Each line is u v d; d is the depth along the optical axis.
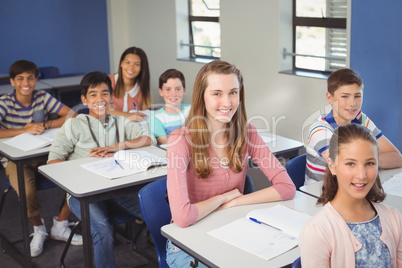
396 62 3.32
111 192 2.40
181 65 5.42
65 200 3.22
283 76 4.22
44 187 3.16
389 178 2.33
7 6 5.74
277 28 4.20
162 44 5.69
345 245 1.40
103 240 2.53
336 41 4.00
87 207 2.36
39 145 3.02
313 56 4.13
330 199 1.46
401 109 3.38
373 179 1.40
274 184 2.12
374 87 3.50
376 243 1.41
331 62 4.07
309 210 1.98
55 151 2.88
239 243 1.70
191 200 2.05
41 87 5.24
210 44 5.28
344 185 1.40
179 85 3.36
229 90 1.90
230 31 4.68
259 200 2.05
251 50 4.50
